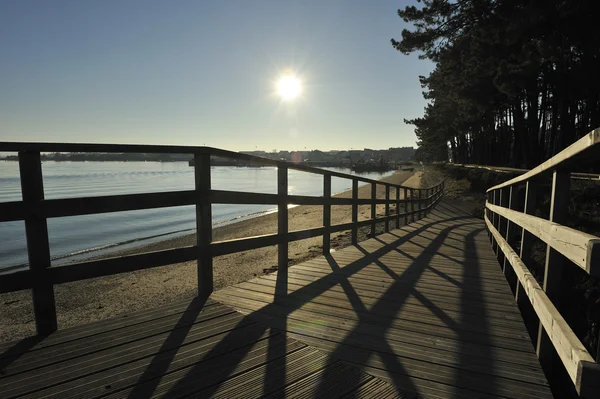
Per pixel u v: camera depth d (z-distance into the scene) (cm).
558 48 1511
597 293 391
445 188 2791
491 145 4747
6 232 1916
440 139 5353
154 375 210
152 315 298
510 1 1473
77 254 1166
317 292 376
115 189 4112
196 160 330
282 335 268
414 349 249
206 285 350
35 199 243
